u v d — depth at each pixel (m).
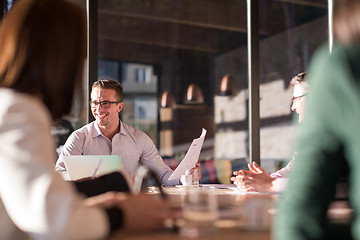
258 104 4.33
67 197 0.79
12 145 0.80
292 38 9.75
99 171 2.27
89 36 3.87
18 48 0.91
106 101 3.11
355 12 0.71
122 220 0.86
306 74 2.72
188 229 0.90
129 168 3.13
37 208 0.76
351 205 0.70
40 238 0.78
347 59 0.70
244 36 10.99
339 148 0.68
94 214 0.82
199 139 2.48
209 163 5.62
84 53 0.99
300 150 0.71
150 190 2.31
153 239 0.84
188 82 11.99
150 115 14.08
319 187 0.67
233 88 9.43
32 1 0.94
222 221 1.06
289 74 9.78
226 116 11.50
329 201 0.69
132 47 11.98
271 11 10.02
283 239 0.68
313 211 0.67
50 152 0.85
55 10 0.93
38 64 0.91
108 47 11.86
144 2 11.36
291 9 9.77
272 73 10.05
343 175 0.71
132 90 14.00
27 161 0.79
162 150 12.03
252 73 4.34
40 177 0.78
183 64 12.00
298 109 2.73
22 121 0.82
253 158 4.29
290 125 9.59
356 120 0.65
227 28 11.11
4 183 0.80
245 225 0.95
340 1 0.74
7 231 0.93
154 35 11.91
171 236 0.87
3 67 0.91
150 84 14.05
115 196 0.95
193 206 0.91
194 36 11.75
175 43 11.93
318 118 0.70
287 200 0.69
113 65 12.03
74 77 0.97
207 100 11.79
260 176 2.18
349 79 0.68
